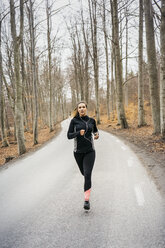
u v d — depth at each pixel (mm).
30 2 13094
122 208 2990
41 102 32812
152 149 7172
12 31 10016
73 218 2791
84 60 25734
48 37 19500
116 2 14125
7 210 3242
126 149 7676
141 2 12914
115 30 14594
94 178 4457
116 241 2211
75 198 3494
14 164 6926
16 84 10328
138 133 12328
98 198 3404
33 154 8695
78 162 3490
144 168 4965
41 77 30500
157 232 2338
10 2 9852
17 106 10500
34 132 13570
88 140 3365
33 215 2977
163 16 7480
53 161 6812
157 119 10203
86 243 2205
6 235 2484
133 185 3883
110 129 17141
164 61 7773
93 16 19891
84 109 3447
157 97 10133
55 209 3117
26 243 2281
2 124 16594
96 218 2748
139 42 14312
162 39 7680
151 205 3023
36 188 4207
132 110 29469
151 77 10023
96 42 20938
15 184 4625
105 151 7508
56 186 4207
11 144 17984
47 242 2271
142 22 13688
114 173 4723
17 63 10172
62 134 16938
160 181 3990
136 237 2264
